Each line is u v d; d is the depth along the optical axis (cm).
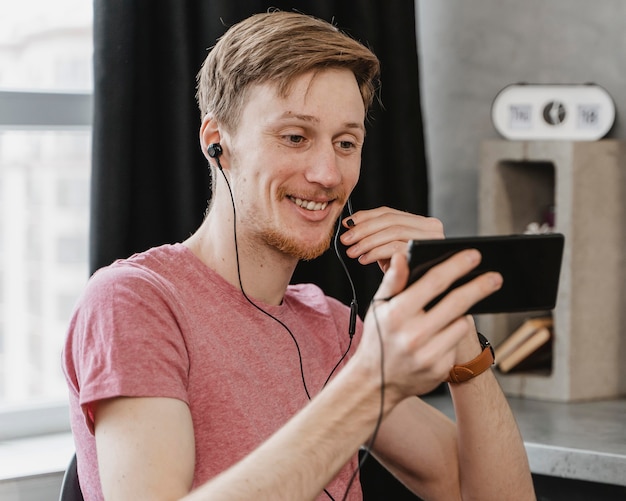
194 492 102
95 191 171
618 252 213
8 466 172
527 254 111
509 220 220
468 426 147
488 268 109
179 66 178
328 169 129
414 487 157
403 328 100
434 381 102
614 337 214
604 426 188
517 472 148
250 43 130
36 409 194
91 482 124
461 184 235
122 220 172
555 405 206
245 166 131
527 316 225
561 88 212
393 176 214
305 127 128
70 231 246
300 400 134
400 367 101
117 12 170
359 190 210
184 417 116
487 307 112
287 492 101
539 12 224
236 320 132
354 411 103
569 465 170
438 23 236
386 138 214
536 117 214
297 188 130
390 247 139
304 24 131
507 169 219
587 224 208
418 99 215
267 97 128
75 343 123
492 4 229
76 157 241
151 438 112
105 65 170
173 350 121
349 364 106
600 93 210
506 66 229
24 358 251
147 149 180
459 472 151
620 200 213
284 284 139
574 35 221
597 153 209
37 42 216
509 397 214
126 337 117
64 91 192
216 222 136
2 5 217
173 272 133
